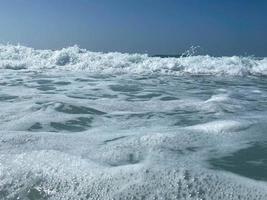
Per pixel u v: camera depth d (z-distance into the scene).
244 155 3.48
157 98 7.08
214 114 5.45
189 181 2.73
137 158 3.27
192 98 7.09
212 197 2.54
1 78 9.77
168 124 4.80
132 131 4.32
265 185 2.78
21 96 6.62
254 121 4.82
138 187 2.63
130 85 9.02
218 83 10.02
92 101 6.32
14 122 4.63
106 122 4.87
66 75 10.99
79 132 4.30
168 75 11.82
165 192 2.58
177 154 3.43
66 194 2.61
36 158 3.10
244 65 13.66
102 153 3.38
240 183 2.77
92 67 12.96
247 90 8.62
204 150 3.60
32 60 13.70
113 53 14.70
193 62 13.77
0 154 3.24
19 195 2.61
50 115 5.05
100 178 2.77
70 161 3.04
